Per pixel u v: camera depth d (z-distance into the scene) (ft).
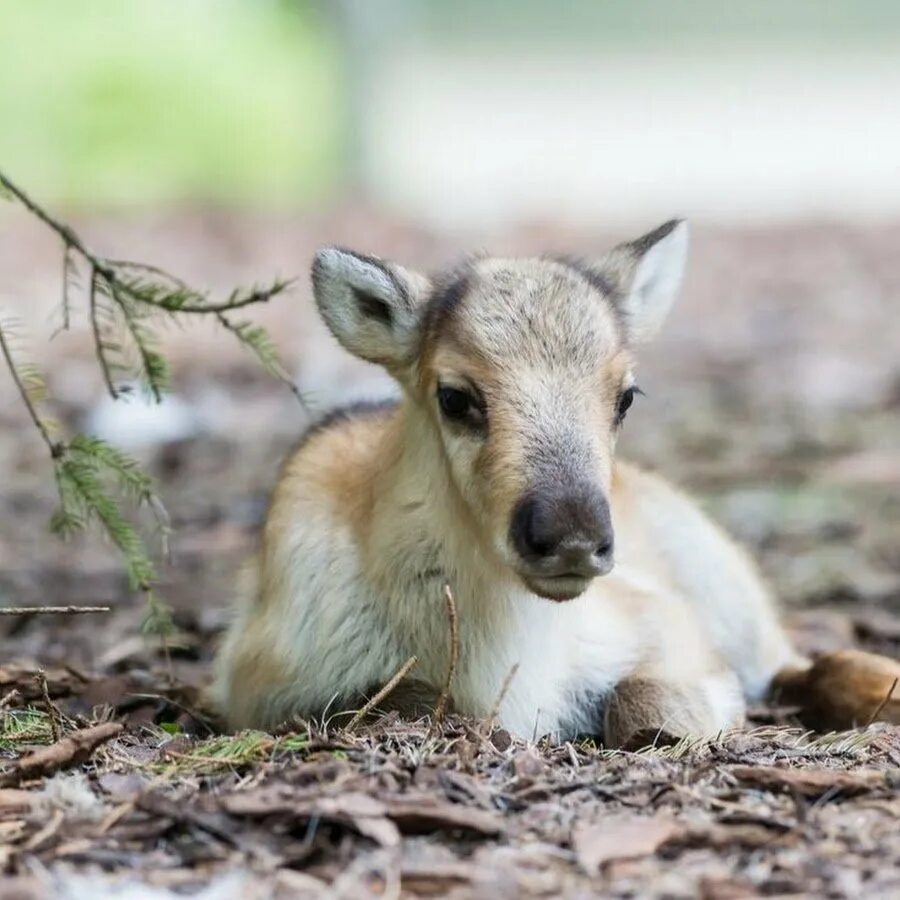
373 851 24.26
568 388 31.50
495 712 29.99
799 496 57.06
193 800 25.88
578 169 147.84
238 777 27.66
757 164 150.00
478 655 33.78
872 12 193.16
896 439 63.57
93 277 35.91
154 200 126.21
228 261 100.37
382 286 33.88
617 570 37.96
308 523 34.83
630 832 24.79
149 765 28.48
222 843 24.62
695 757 29.68
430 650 33.78
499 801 26.27
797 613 46.50
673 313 89.51
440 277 34.42
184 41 145.48
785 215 122.01
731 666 41.11
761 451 62.54
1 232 107.76
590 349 32.04
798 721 38.19
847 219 118.32
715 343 81.56
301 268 98.12
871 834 25.27
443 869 23.71
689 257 105.09
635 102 174.19
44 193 131.13
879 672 37.35
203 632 43.27
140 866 24.04
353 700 34.01
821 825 25.53
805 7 194.08
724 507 56.03
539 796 26.55
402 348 33.96
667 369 76.54
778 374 74.28
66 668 37.50
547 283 33.04
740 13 195.00
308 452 36.65
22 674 36.81
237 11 147.95
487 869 23.84
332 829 24.82
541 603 34.19
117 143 140.26
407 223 115.44
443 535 33.27
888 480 58.39
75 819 25.44
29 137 139.23
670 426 66.39
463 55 191.83
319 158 143.02
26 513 54.65
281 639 34.53
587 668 35.40
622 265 35.22
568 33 196.24
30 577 47.83
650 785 27.04
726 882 23.52
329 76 144.56
